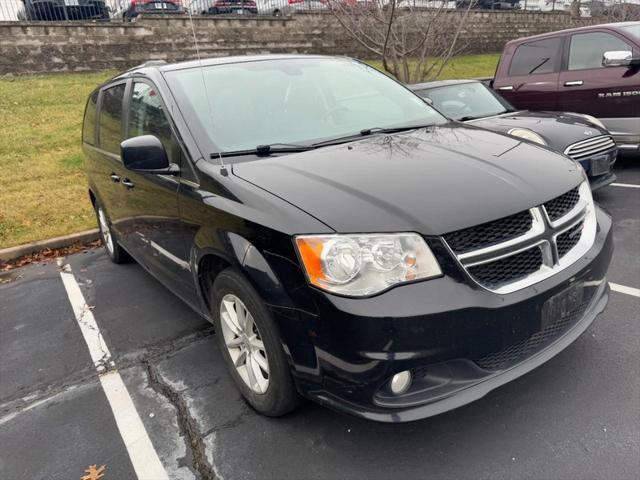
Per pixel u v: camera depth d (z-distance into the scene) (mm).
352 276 2074
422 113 3668
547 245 2336
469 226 2145
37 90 11250
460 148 2824
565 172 2648
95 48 12680
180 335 3713
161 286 4617
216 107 3166
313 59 3896
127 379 3248
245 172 2666
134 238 4000
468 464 2312
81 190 7164
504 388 2752
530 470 2252
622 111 6781
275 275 2250
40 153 8484
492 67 14859
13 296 4734
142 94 3619
